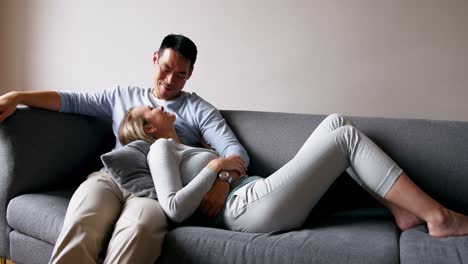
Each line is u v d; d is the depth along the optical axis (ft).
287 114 6.31
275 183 4.62
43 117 5.93
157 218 4.54
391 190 4.53
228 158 5.16
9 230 5.58
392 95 7.79
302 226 4.79
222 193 4.90
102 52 9.79
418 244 4.04
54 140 5.99
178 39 6.26
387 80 7.79
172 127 5.95
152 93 6.64
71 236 4.37
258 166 6.17
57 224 4.96
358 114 8.03
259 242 4.22
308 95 8.30
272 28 8.44
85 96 6.48
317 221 5.03
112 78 9.75
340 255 3.93
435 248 3.94
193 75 9.11
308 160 4.65
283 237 4.30
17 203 5.45
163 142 5.16
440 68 7.47
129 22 9.52
